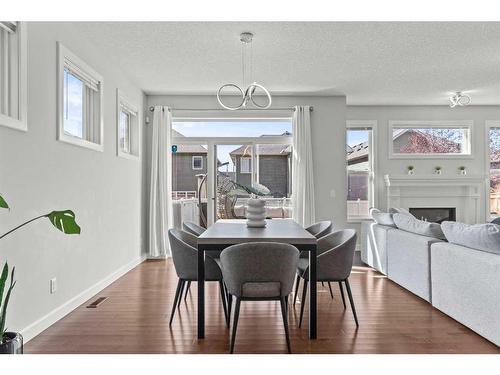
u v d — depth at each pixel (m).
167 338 2.90
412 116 7.79
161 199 6.40
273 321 3.29
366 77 5.63
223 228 3.62
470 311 2.98
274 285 2.64
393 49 4.51
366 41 4.27
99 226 4.34
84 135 4.22
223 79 5.67
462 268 3.09
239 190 5.97
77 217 3.75
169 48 4.42
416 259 3.96
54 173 3.29
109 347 2.73
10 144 2.67
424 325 3.18
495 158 8.01
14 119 2.67
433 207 7.88
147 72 5.30
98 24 3.77
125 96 5.39
